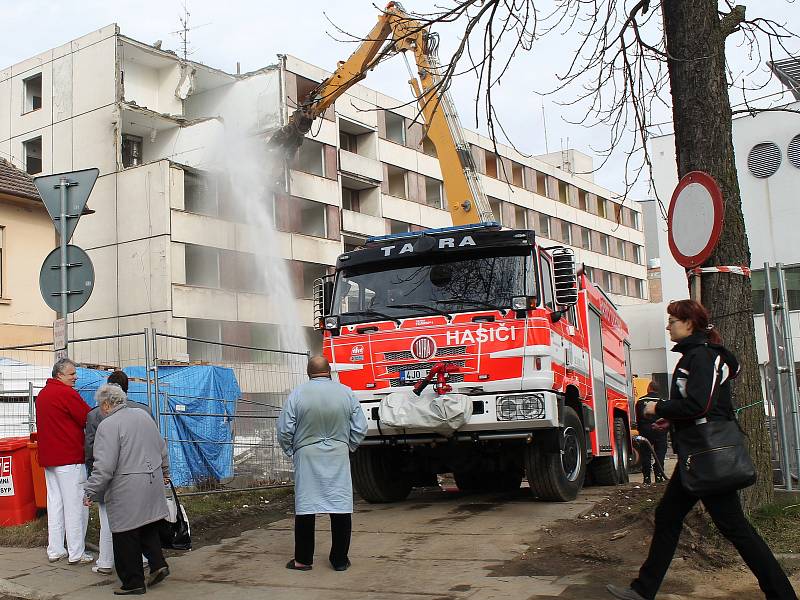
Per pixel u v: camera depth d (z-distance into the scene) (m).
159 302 33.91
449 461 10.30
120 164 36.44
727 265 7.18
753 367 7.18
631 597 5.38
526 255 9.52
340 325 9.84
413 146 49.88
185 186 37.06
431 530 8.44
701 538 6.54
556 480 9.61
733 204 7.25
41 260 19.44
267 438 12.74
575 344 10.95
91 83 37.84
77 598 6.51
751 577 5.95
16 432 13.21
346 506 6.93
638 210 78.06
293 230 39.75
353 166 44.91
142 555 7.02
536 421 8.96
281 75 40.62
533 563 6.72
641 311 39.09
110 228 35.84
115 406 6.66
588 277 12.56
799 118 25.94
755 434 7.17
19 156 40.03
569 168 68.38
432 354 9.31
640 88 9.05
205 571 7.19
